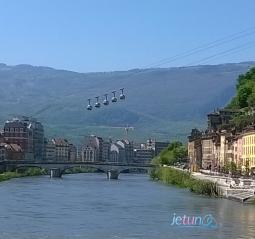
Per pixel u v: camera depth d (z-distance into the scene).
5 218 132.50
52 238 105.75
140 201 182.25
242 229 115.88
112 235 109.00
